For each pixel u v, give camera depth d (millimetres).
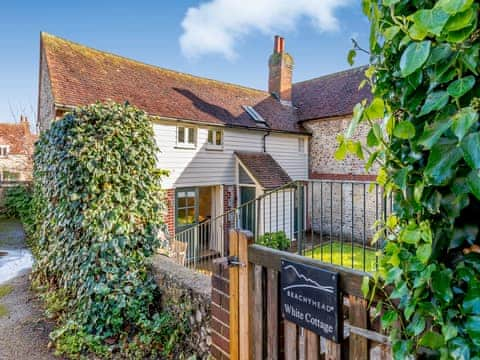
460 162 690
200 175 8617
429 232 788
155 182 4297
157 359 3178
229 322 1982
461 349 745
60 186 4031
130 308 3496
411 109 830
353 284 1219
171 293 3400
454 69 708
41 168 5605
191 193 8695
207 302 2805
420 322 859
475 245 724
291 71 12508
